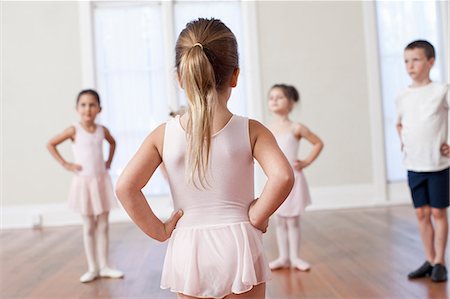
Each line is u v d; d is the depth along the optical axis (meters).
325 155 6.16
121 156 6.19
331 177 6.16
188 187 1.46
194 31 1.45
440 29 6.19
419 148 3.10
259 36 6.13
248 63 6.14
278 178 1.36
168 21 6.05
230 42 1.46
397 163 6.22
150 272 3.62
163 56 6.14
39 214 6.00
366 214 5.54
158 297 3.06
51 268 3.89
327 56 6.17
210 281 1.42
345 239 4.36
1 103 6.05
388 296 2.82
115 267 3.81
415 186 3.15
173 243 1.48
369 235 4.45
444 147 3.07
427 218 3.15
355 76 6.16
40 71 6.05
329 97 6.16
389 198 6.17
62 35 6.05
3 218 6.00
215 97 1.41
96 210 3.51
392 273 3.26
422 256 3.62
